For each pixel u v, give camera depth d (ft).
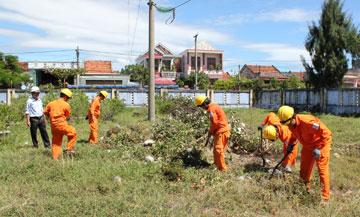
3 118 27.96
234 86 107.24
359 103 53.26
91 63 111.65
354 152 24.03
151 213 12.22
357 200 13.93
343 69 59.88
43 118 24.80
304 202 13.84
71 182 15.30
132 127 31.99
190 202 13.43
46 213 11.87
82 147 23.54
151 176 16.61
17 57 92.63
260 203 13.83
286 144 19.11
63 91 20.31
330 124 41.29
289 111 14.79
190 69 121.80
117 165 17.98
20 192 13.93
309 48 64.23
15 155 19.77
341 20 60.64
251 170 19.08
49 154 20.72
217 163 18.52
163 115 50.42
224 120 18.48
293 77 104.27
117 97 56.54
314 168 19.10
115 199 13.21
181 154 21.25
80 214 12.00
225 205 13.52
